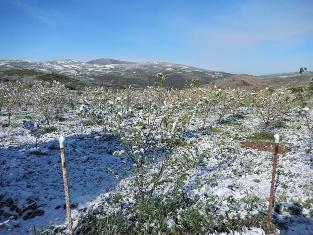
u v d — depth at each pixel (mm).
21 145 24312
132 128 12664
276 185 15609
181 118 13266
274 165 11539
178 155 16750
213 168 18703
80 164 20234
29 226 12930
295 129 29703
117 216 12359
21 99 41781
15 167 19484
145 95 44125
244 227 12031
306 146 23578
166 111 13750
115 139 26125
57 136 27297
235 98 36500
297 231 11938
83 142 25297
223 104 35031
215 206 13055
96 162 20641
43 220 13273
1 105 36188
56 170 19125
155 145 13430
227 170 18266
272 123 31266
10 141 25688
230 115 37062
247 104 42625
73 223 12742
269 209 11836
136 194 13086
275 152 11500
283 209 13180
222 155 21391
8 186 16609
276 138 11422
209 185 15328
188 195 14055
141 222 12242
